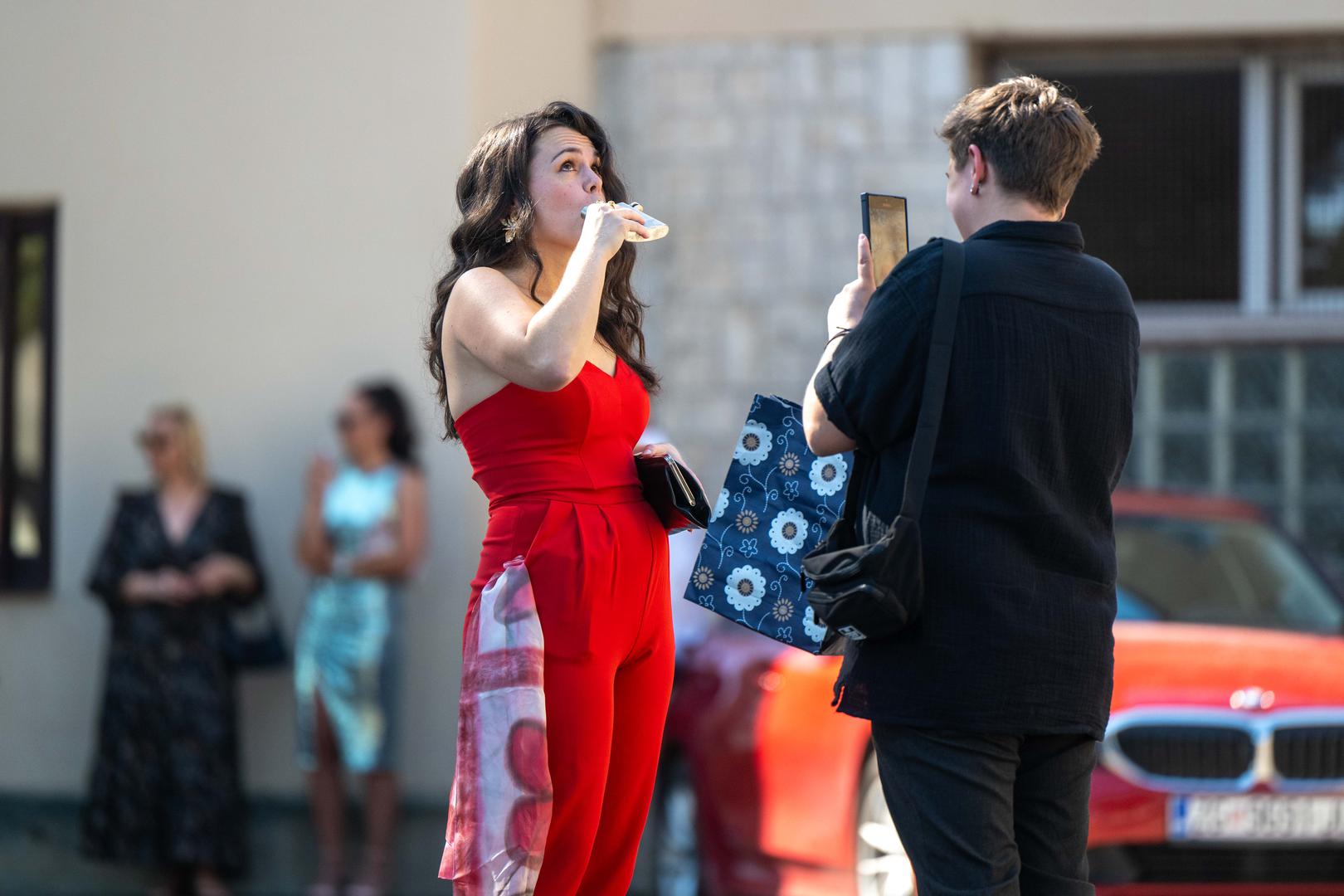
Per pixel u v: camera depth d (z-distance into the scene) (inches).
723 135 1200.2
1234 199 1188.5
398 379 995.3
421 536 916.6
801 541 421.7
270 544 1000.2
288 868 976.3
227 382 1008.9
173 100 1015.6
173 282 1014.4
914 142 1180.5
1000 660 365.1
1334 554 1171.9
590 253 377.1
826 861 718.5
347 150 1003.9
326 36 1006.4
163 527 928.9
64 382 1018.7
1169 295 1193.4
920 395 369.7
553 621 384.5
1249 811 642.8
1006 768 373.1
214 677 918.4
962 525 367.9
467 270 404.8
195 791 905.5
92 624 1009.5
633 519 402.0
